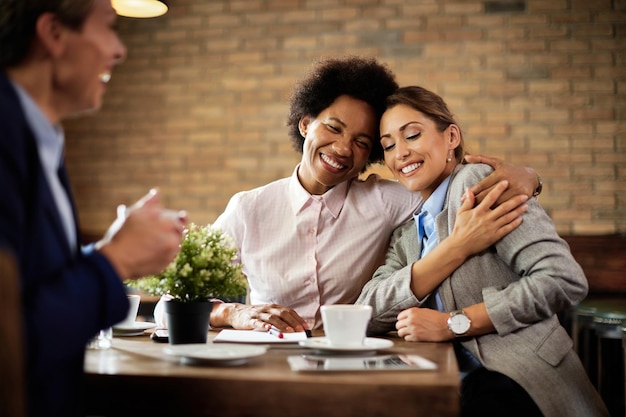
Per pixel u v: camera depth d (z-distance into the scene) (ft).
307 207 6.02
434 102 5.40
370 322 5.09
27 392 2.65
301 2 13.84
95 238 14.39
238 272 4.19
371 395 2.90
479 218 4.83
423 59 13.32
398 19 13.43
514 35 13.05
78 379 2.93
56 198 3.04
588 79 12.84
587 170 12.77
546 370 4.46
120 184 14.49
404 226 5.88
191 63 14.28
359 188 6.22
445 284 4.94
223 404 3.01
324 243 5.97
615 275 12.05
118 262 3.00
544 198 12.88
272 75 13.93
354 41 13.58
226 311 5.20
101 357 3.60
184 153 14.25
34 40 2.94
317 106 5.92
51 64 3.00
